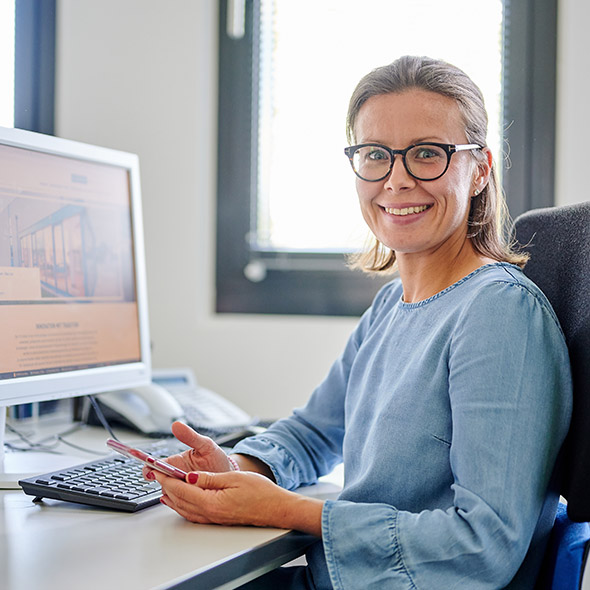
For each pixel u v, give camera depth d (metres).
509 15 2.05
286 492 0.95
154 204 2.10
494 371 0.91
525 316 0.94
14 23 1.96
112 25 2.07
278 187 2.18
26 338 1.20
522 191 2.06
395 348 1.10
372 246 1.34
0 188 1.17
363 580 0.88
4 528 0.93
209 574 0.80
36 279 1.22
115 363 1.38
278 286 2.20
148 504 1.02
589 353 0.96
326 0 2.12
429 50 2.07
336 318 2.12
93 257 1.34
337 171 2.13
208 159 2.17
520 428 0.89
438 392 0.99
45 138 1.25
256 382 2.10
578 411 0.96
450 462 0.95
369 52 2.10
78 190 1.32
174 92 2.09
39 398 1.20
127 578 0.76
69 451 1.39
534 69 2.05
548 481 0.93
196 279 2.11
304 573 1.08
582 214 1.08
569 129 1.99
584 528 0.98
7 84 1.95
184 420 1.60
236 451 1.19
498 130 2.07
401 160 1.06
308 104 2.14
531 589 0.99
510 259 1.12
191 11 2.08
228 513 0.94
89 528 0.93
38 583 0.74
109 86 2.07
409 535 0.87
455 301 1.04
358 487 1.01
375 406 1.09
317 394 1.31
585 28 1.97
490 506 0.86
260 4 2.17
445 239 1.10
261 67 2.19
